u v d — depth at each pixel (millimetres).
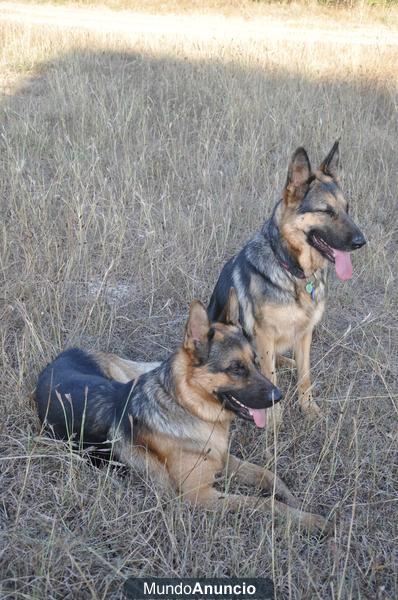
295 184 5039
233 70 12633
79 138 9633
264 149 9711
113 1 20344
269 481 4438
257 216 8023
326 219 4988
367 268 7207
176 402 4270
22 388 5023
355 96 11680
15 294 6273
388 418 5148
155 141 9953
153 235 7230
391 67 13367
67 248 7004
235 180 8656
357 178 8844
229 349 4254
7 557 3645
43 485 4277
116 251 7156
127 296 6707
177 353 4305
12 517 4016
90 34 15531
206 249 7238
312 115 10609
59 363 4941
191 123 10711
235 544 3846
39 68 13281
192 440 4250
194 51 14219
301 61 13500
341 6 20438
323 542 4012
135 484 4348
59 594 3510
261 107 10805
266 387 4234
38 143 9508
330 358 5953
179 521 3965
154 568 3771
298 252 5086
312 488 4418
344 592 3609
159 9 19672
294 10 19953
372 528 4133
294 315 5191
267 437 4750
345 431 4969
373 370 5695
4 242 6754
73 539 3791
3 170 8492
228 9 19891
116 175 8867
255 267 5234
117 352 5926
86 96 10930
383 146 9898
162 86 11836
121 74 12508
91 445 4480
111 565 3537
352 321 6504
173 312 6543
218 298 5598
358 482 4375
